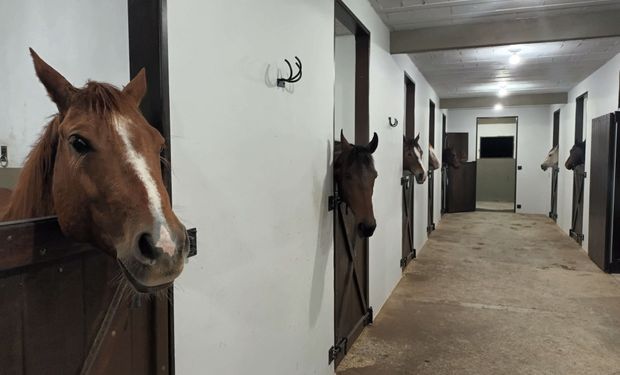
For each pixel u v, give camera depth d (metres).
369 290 3.33
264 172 1.70
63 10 1.78
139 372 1.13
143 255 0.74
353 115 3.39
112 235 0.79
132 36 1.15
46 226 0.87
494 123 11.22
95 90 0.84
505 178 10.99
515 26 3.76
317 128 2.24
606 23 3.54
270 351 1.78
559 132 8.17
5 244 0.79
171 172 1.14
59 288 0.91
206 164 1.33
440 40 3.91
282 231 1.87
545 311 3.55
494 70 5.75
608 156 4.63
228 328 1.48
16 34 1.93
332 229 2.49
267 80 1.71
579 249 5.91
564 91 7.59
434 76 6.22
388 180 3.94
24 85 1.98
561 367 2.61
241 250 1.54
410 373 2.56
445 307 3.69
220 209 1.41
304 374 2.14
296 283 2.02
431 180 7.03
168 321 1.18
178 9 1.19
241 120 1.52
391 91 4.08
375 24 3.45
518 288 4.20
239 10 1.50
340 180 2.50
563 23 3.65
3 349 0.81
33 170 0.96
